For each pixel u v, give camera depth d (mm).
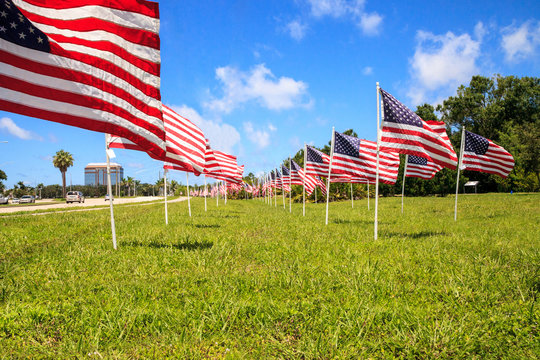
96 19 5629
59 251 8008
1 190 109500
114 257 7312
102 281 5633
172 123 10430
